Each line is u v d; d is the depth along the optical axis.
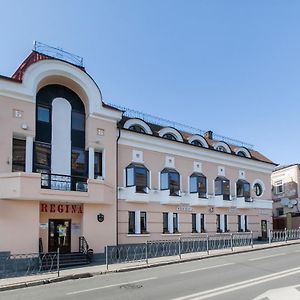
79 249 21.84
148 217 25.70
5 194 18.95
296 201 41.56
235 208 32.38
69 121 23.06
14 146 20.59
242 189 33.00
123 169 24.91
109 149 23.94
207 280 13.73
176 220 27.58
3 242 18.88
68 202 21.34
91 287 13.36
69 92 23.41
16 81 20.41
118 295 11.59
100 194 21.88
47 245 20.89
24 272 17.70
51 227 21.28
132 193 24.66
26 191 19.05
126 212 24.50
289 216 41.72
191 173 29.25
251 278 13.88
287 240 32.28
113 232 23.31
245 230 32.84
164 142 27.50
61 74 22.34
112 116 24.28
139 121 26.67
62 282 15.14
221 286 12.41
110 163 23.84
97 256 22.17
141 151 26.14
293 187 42.38
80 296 11.78
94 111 23.44
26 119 20.69
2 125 19.78
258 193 35.34
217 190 30.86
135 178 24.91
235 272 15.54
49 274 16.47
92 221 22.42
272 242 30.67
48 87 22.61
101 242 22.58
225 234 30.39
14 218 19.41
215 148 32.25
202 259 21.28
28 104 20.89
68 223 21.94
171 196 26.81
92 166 23.09
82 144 23.38
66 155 22.56
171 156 28.06
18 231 19.41
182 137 29.42
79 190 21.44
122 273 16.95
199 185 29.16
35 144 21.39
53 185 20.95
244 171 34.16
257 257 20.84
